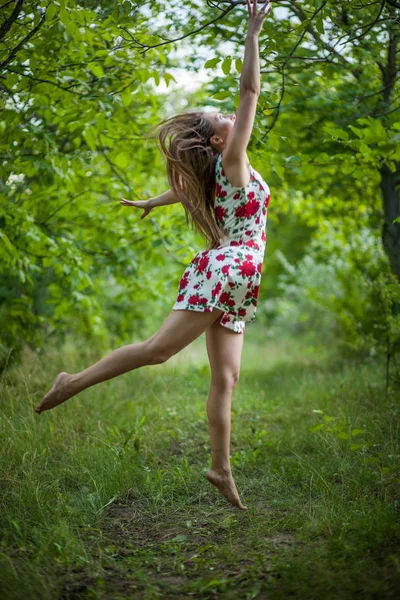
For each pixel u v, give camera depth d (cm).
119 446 418
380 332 593
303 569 251
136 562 272
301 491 354
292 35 433
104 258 696
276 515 322
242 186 286
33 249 554
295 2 430
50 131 560
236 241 290
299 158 491
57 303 648
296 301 1295
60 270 582
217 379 295
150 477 370
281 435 458
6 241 466
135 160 654
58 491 342
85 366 666
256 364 934
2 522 301
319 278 1045
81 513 320
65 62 467
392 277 584
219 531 308
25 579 243
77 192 615
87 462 384
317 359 898
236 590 244
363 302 753
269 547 282
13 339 609
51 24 412
